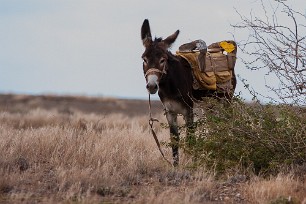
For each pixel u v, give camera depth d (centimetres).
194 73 2597
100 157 2328
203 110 2438
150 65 2375
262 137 2198
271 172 2178
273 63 2064
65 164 2295
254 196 1905
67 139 2608
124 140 2739
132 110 7944
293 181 2003
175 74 2467
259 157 2236
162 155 2431
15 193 1864
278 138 2180
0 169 2091
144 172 2217
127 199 1867
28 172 2125
